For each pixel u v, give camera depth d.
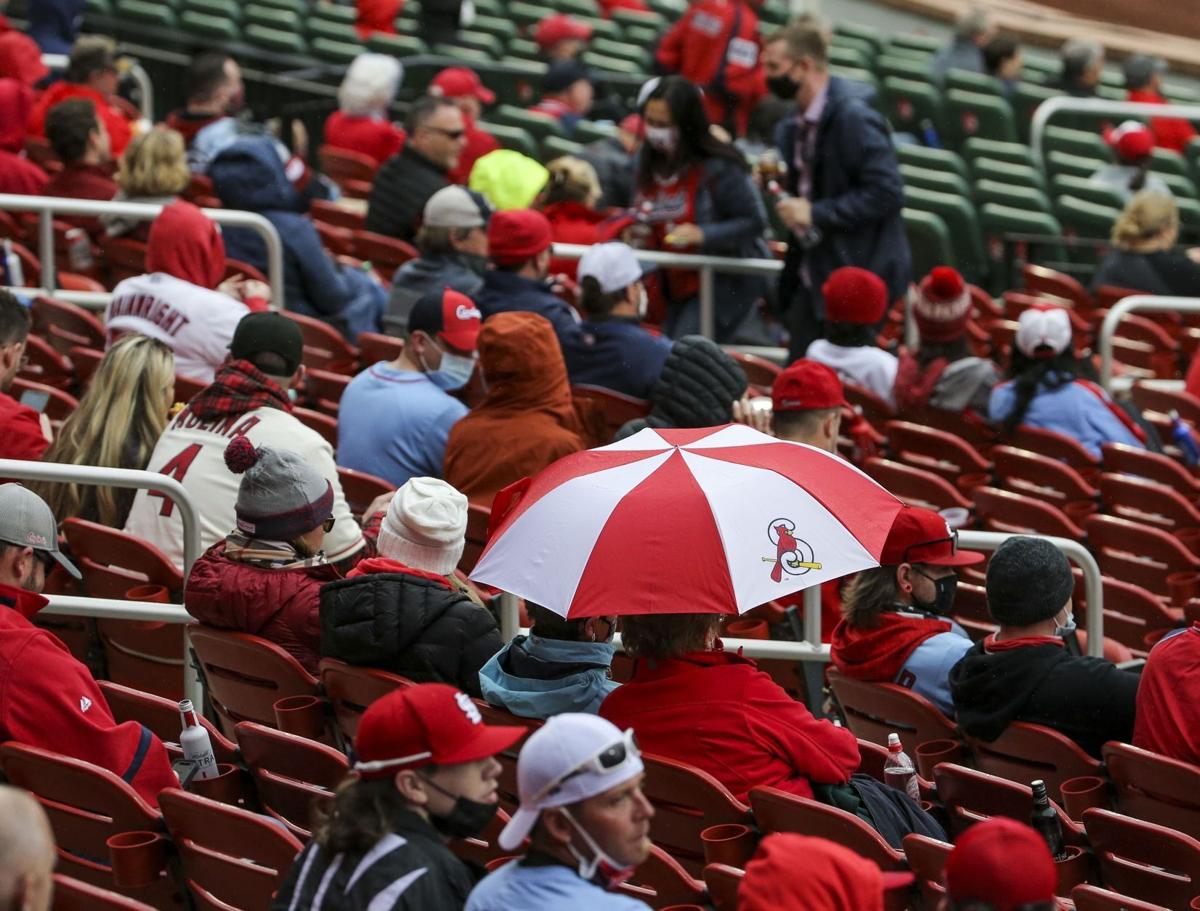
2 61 42.62
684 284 33.44
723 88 48.50
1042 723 16.77
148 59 52.34
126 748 14.72
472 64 52.81
